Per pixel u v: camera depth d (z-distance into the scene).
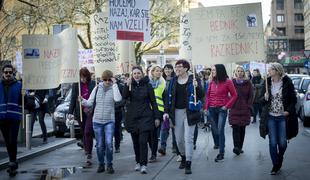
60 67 11.67
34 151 13.36
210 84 12.05
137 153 10.48
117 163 11.68
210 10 11.18
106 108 10.31
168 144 14.99
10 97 10.28
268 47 127.94
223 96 11.80
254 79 21.38
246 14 11.00
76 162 12.09
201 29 11.27
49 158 12.90
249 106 12.30
